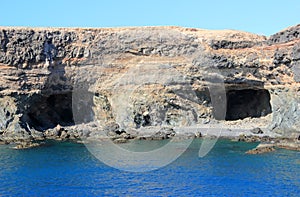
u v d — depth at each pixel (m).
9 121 76.69
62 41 80.94
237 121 82.38
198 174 46.47
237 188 41.25
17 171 49.22
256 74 79.56
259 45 81.88
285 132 70.94
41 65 80.25
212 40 80.25
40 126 81.81
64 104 86.25
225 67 79.38
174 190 40.78
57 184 43.34
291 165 50.16
